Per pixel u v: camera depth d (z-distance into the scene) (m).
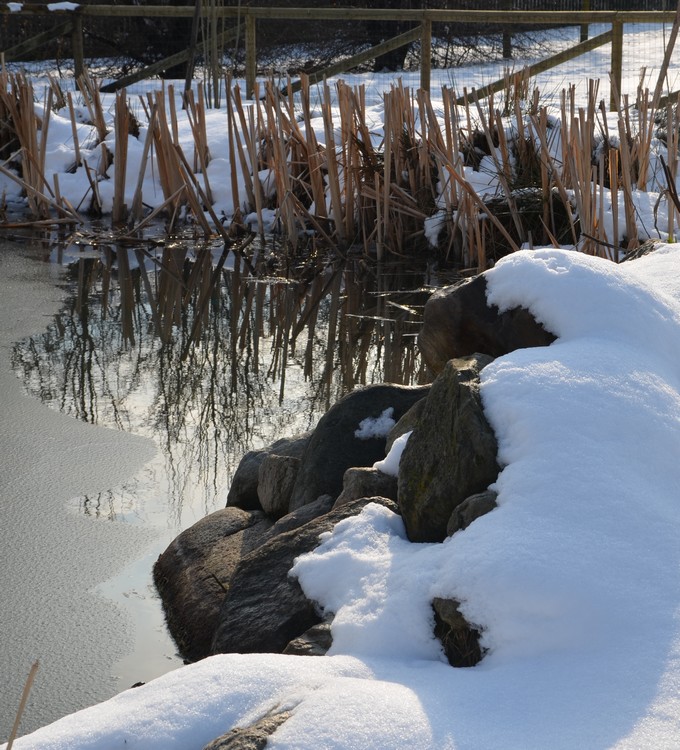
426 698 2.14
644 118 8.59
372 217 9.33
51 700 2.93
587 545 2.40
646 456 2.70
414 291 7.84
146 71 15.20
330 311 7.37
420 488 2.87
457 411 2.84
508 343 3.41
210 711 2.20
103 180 10.98
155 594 3.53
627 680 2.10
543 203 7.98
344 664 2.34
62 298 7.66
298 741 2.02
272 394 5.64
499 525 2.50
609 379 2.86
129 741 2.15
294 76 16.17
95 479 4.48
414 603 2.47
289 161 9.80
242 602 2.94
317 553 2.88
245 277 8.38
